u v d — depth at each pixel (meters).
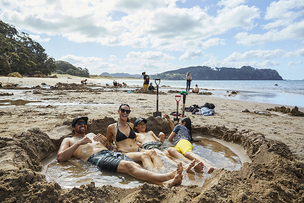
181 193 2.48
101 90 23.53
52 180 3.14
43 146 4.02
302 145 4.91
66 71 180.12
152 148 4.61
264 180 2.75
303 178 2.85
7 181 2.22
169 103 12.79
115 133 4.63
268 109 10.98
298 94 22.62
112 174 3.38
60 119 6.83
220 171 3.01
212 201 2.23
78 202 2.28
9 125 5.82
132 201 2.28
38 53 97.31
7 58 68.94
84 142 3.88
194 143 5.39
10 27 90.75
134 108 10.18
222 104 13.11
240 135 5.16
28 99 12.85
